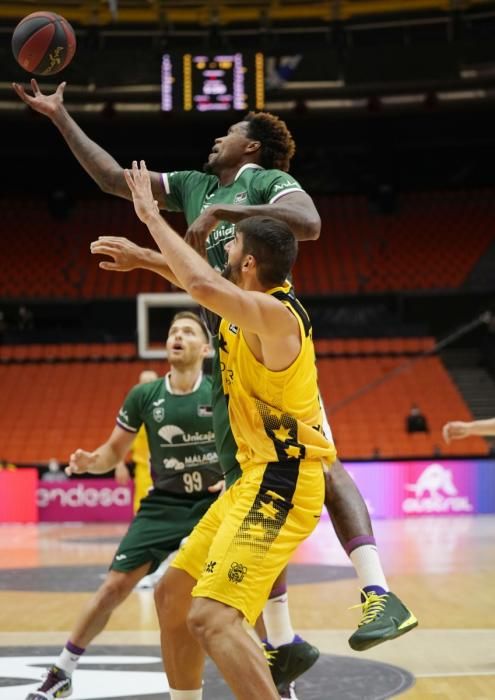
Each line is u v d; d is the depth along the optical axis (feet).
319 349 81.35
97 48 75.41
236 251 11.90
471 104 79.30
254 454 11.77
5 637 22.34
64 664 16.22
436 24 83.46
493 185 99.71
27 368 79.41
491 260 89.35
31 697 15.84
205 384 18.85
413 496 60.44
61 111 15.42
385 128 90.68
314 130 90.79
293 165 97.60
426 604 27.22
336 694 16.11
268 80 74.69
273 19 80.23
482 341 86.33
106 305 87.35
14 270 90.07
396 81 76.33
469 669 18.33
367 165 97.19
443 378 77.36
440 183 100.42
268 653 14.38
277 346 11.19
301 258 91.76
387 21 79.10
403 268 89.76
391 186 95.40
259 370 11.43
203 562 12.69
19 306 87.81
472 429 18.74
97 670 18.31
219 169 14.67
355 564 12.43
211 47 76.95
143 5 78.18
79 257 91.91
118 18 79.15
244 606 11.18
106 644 21.17
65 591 30.86
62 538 49.65
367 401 74.49
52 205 95.66
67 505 60.18
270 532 11.34
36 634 22.74
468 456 67.82
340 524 12.66
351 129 90.79
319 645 21.12
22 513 59.82
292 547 11.60
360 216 96.58
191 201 14.89
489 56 75.36
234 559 11.19
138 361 80.53
